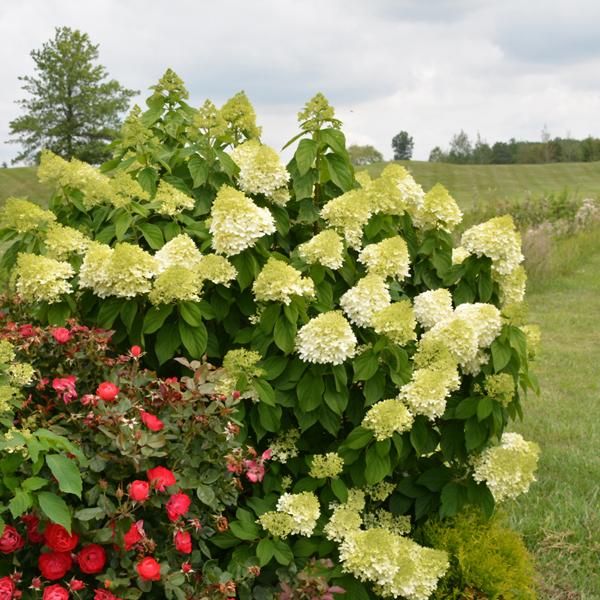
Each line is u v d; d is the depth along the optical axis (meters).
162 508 2.49
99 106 38.28
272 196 3.52
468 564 3.09
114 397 2.51
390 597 2.88
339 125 3.57
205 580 2.55
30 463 2.27
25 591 2.26
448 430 3.28
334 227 3.46
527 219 15.95
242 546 2.85
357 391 3.26
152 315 2.99
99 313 3.09
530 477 3.25
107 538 2.24
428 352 3.15
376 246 3.35
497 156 75.75
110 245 3.48
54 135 38.47
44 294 3.04
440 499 3.34
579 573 3.71
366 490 3.27
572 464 4.98
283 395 3.06
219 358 3.39
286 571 2.81
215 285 3.22
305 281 3.06
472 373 3.32
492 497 3.26
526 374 3.40
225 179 3.63
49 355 2.87
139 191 3.39
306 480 3.10
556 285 11.71
